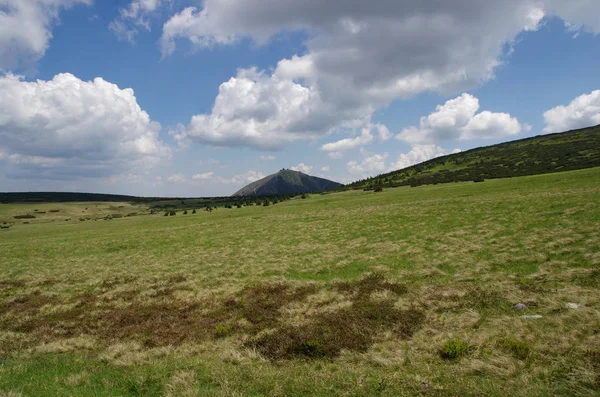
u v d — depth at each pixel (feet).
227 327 45.85
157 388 29.40
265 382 28.40
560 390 23.31
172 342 42.57
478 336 33.88
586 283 45.19
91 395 28.48
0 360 39.83
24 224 479.41
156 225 271.49
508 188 204.64
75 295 73.05
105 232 244.83
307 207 297.74
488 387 24.53
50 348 42.88
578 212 89.04
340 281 63.46
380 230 113.29
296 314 48.83
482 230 88.17
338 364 32.24
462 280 55.26
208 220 267.39
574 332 30.96
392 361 31.09
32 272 107.14
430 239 88.74
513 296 43.96
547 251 61.87
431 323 39.60
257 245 117.60
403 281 59.52
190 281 76.38
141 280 82.02
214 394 26.71
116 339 45.24
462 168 637.71
